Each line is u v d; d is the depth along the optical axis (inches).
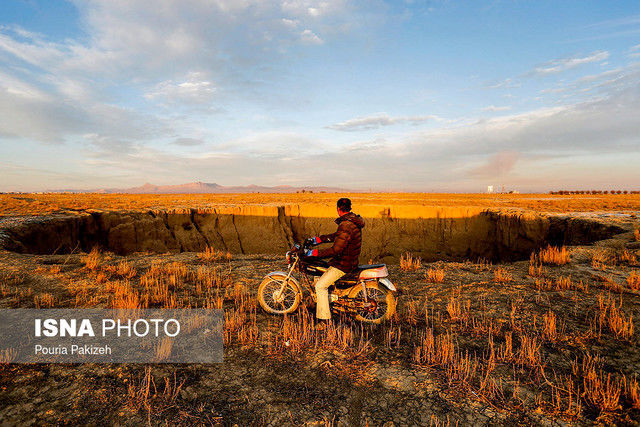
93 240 751.1
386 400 135.3
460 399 135.5
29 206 928.9
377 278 209.2
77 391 137.8
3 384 142.7
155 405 129.3
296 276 332.5
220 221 1018.1
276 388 142.7
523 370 156.9
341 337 188.7
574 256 425.4
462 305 250.5
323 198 2059.5
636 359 168.7
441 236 1063.0
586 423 121.8
